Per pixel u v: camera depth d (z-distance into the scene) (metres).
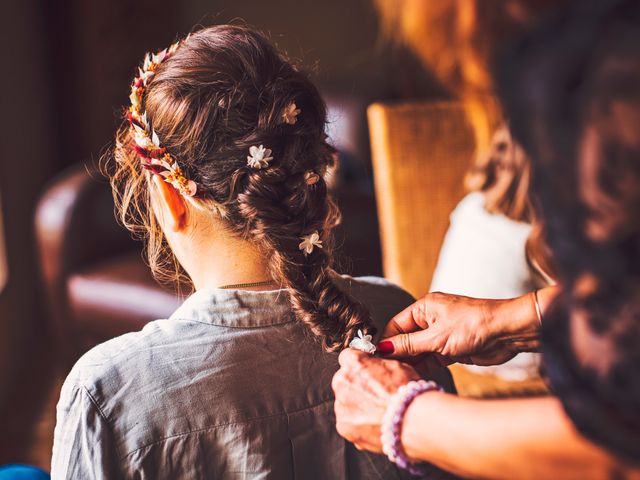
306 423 0.92
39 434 2.71
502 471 0.76
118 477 0.86
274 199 0.90
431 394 0.82
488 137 1.33
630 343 0.64
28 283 3.45
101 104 4.06
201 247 0.94
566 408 0.68
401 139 2.00
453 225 1.63
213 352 0.89
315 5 4.62
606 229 0.63
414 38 0.91
